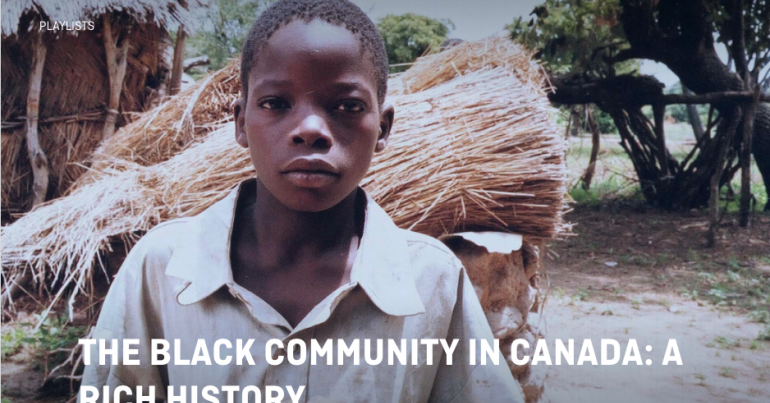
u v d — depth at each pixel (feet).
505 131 10.48
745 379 14.65
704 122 86.89
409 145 10.19
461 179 9.97
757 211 39.52
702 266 27.40
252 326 3.26
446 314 3.55
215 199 10.45
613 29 36.63
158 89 22.53
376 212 3.56
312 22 3.03
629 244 31.45
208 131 14.03
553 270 26.09
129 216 11.14
